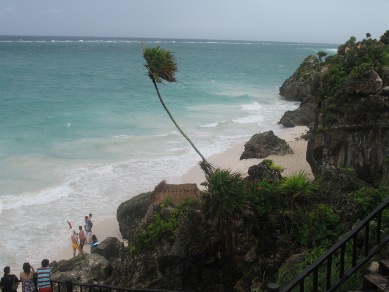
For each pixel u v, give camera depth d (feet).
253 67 429.38
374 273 20.65
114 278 51.08
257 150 110.22
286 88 218.79
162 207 54.24
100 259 57.16
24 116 156.66
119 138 129.70
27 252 69.51
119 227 76.48
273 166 65.21
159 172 102.58
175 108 181.27
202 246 43.37
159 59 56.70
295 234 42.09
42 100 192.54
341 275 19.65
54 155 112.57
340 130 68.28
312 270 18.04
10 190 89.25
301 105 160.56
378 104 63.93
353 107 66.69
